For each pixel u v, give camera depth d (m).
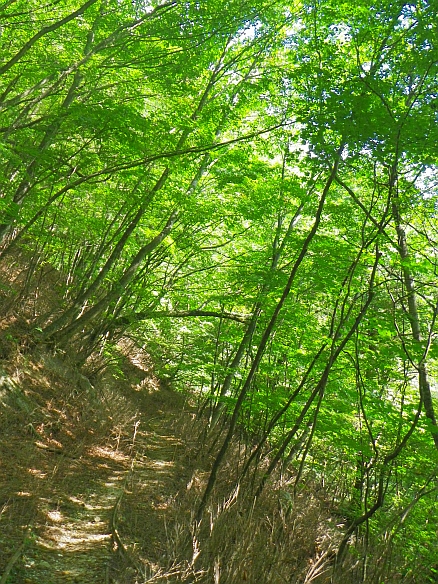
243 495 7.37
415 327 8.32
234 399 9.24
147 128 8.56
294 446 9.73
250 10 9.52
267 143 11.44
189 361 13.17
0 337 9.30
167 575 4.96
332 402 8.59
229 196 11.99
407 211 7.45
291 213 11.75
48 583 4.60
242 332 11.15
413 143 5.98
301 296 9.87
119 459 8.62
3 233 9.38
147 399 13.84
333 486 10.41
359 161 7.01
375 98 6.39
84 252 13.52
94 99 8.80
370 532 7.83
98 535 5.73
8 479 6.35
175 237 12.61
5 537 5.08
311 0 8.74
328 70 6.66
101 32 10.24
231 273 12.09
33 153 8.20
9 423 7.79
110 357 12.94
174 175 11.02
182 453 9.72
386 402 8.28
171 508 6.92
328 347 8.38
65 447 8.14
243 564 5.27
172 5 8.79
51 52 10.06
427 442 7.36
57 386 9.80
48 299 12.35
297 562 6.54
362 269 8.19
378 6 6.66
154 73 9.29
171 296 13.31
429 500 7.98
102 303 11.18
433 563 7.37
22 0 9.62
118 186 11.16
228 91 12.20
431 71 6.27
